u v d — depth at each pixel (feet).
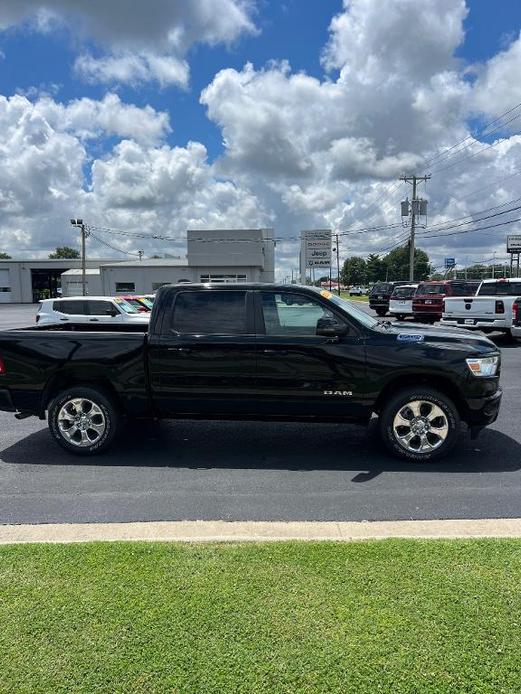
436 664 7.81
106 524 12.99
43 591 9.75
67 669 7.79
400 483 16.08
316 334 17.60
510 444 19.99
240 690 7.39
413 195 153.07
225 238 183.11
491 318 51.01
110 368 18.44
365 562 10.69
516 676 7.59
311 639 8.36
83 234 170.91
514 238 186.29
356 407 17.89
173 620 8.86
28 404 19.04
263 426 22.72
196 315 18.45
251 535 12.18
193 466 17.80
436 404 17.60
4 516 13.85
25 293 220.23
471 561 10.68
